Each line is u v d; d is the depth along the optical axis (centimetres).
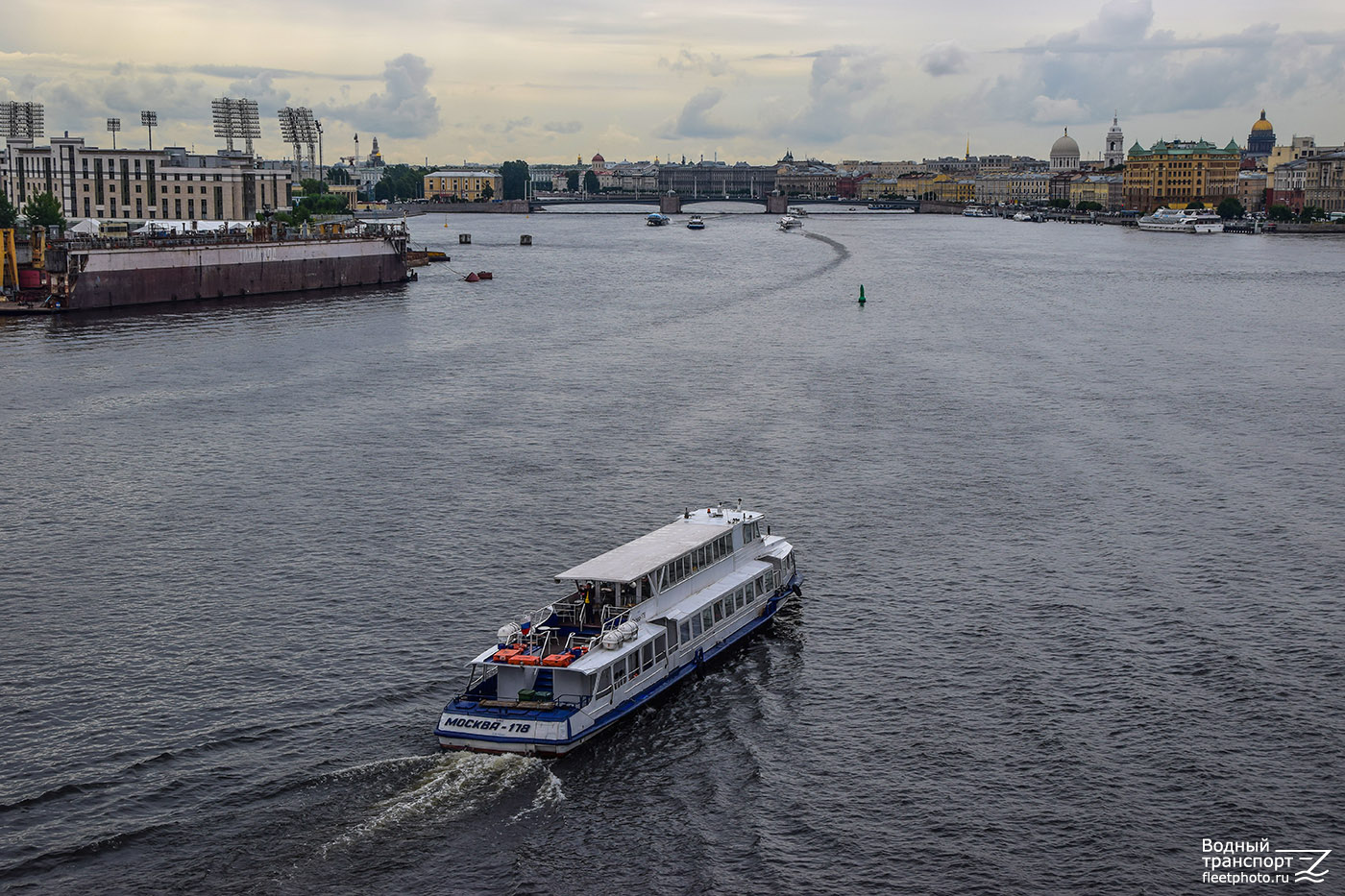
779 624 7512
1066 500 9962
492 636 7250
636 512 9606
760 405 13550
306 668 6838
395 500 9912
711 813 5519
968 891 5006
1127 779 5762
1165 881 5059
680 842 5325
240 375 15412
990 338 18862
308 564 8469
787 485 10369
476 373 15612
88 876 5094
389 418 12900
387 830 5406
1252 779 5756
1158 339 18862
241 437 12062
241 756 5956
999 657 7025
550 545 8819
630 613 6494
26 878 5072
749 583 7394
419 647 7106
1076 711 6391
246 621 7488
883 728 6247
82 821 5431
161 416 13012
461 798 5628
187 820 5450
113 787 5688
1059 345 18175
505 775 5800
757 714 6384
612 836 5366
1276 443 11962
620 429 12362
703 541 7156
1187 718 6306
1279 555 8669
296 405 13562
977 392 14362
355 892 5022
